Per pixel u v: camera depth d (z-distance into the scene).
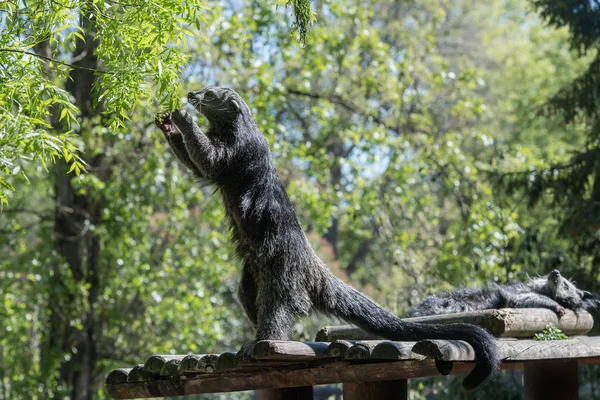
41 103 5.34
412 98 16.52
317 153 16.16
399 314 12.39
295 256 5.70
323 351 5.03
